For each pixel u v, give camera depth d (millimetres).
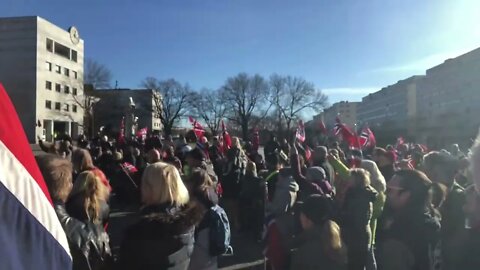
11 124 1629
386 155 7754
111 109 99188
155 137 15375
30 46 72938
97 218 3611
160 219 3295
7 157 1589
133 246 3260
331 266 4070
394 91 105125
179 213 3424
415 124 82625
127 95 100000
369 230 5031
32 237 1561
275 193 6871
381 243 4641
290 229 5480
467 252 2467
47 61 75938
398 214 4500
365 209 4969
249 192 9711
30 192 1604
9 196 1548
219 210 4727
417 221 4340
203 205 4488
